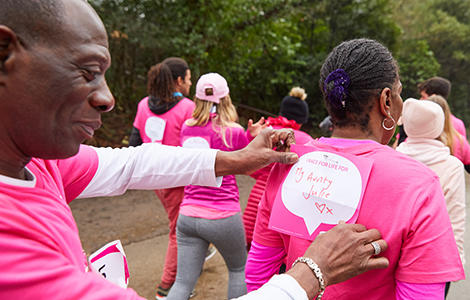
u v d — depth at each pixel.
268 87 9.32
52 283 0.55
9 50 0.54
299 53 9.83
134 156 1.12
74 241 0.68
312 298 0.75
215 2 6.76
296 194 1.05
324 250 0.81
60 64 0.57
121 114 6.86
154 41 6.50
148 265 3.34
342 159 1.00
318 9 9.45
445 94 3.92
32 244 0.56
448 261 0.85
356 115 1.04
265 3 7.48
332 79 1.05
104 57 0.63
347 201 0.94
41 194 0.65
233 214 2.27
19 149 0.61
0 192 0.57
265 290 0.69
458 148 2.64
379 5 9.40
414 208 0.87
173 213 2.76
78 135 0.63
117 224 4.13
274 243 1.19
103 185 1.07
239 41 7.77
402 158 0.96
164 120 2.88
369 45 1.04
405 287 0.88
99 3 5.93
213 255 3.54
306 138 2.28
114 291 0.61
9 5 0.53
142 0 6.21
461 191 2.10
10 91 0.55
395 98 1.04
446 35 11.65
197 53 6.77
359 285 0.93
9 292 0.52
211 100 2.37
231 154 1.13
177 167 1.12
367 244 0.86
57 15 0.56
